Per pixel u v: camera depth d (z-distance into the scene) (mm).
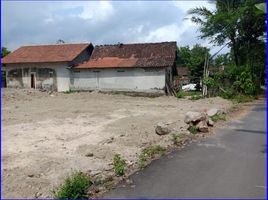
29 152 10539
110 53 40312
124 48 40375
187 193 7359
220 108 22266
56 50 41906
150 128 14883
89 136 13195
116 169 8594
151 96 35438
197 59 46344
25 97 31125
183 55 64562
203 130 13703
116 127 15281
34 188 7387
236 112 20938
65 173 8359
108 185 7820
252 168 9023
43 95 33594
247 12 34625
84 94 35000
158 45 39281
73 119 18047
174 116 18938
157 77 35750
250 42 37875
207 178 8281
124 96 34281
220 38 37562
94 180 7898
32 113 20594
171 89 37406
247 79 32125
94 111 21750
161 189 7590
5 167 8859
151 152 10484
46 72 40344
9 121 17219
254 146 11461
